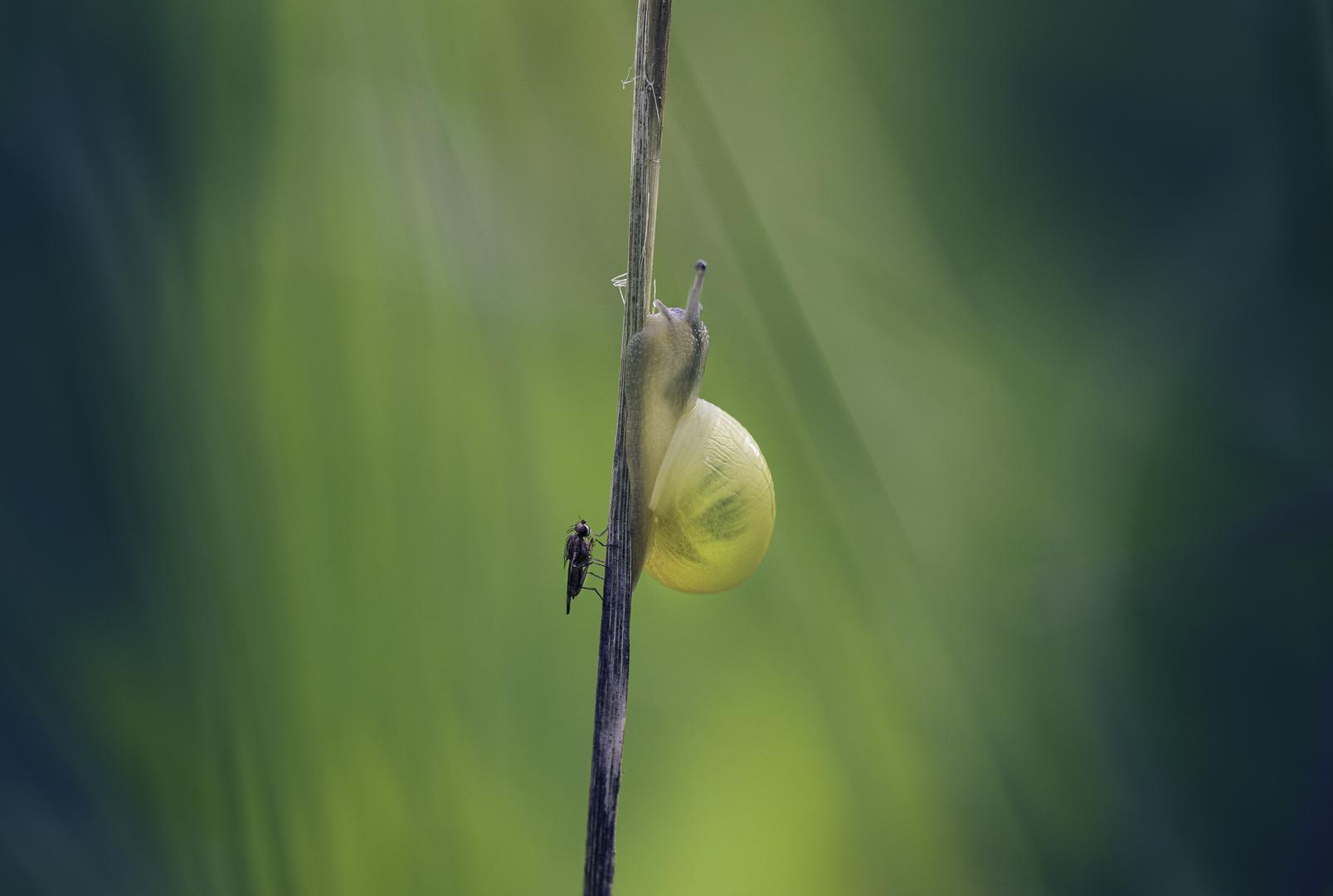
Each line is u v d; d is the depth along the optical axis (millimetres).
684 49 453
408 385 444
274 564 438
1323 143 432
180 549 438
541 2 451
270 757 435
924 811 447
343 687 438
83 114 440
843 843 445
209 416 440
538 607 447
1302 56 432
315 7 444
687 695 450
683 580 389
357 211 445
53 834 427
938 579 453
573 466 451
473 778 440
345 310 443
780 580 455
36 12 438
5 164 437
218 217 442
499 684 444
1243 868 440
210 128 442
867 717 449
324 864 434
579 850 441
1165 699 448
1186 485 448
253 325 441
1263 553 431
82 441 438
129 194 440
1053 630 449
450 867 436
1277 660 444
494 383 448
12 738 429
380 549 441
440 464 444
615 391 455
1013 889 442
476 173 450
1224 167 450
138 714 435
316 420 441
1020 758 448
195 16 441
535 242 454
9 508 433
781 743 448
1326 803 412
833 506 454
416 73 448
